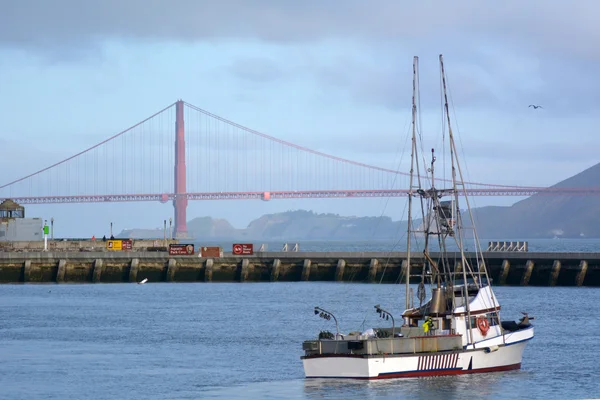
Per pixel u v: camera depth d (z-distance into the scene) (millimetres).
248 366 179500
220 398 150250
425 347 158500
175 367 179000
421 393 149625
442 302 163375
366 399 145875
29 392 157000
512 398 147500
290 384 159875
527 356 185875
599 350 193500
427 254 167250
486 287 167375
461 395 148875
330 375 157875
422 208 168875
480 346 163875
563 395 149750
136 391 156875
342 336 159750
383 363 155625
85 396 153750
